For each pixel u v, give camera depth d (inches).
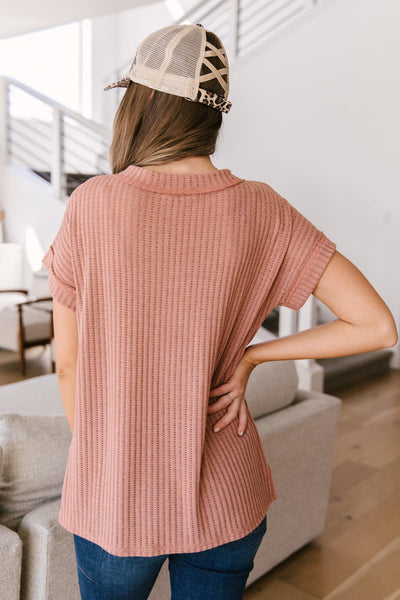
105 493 31.3
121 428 30.5
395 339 32.4
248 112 228.2
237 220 30.5
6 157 233.9
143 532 30.8
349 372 179.5
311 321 140.5
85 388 31.6
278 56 215.8
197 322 30.6
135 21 328.5
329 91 204.4
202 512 31.4
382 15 187.8
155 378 30.7
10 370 179.2
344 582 79.8
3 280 216.8
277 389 77.7
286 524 79.1
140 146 31.3
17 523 51.9
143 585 33.1
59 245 32.0
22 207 229.0
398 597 76.7
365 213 201.5
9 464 50.6
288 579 80.3
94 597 33.7
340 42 199.0
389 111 191.0
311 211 214.8
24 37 300.8
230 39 229.9
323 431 82.3
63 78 317.7
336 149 205.6
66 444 53.3
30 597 51.1
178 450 31.1
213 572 33.0
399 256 195.3
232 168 235.8
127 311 30.1
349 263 32.9
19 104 298.8
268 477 36.3
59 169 217.8
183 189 30.1
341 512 99.4
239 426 34.2
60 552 50.1
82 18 198.1
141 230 29.6
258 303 32.8
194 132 30.8
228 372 34.3
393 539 91.0
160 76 30.4
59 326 33.5
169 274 30.1
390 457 124.0
